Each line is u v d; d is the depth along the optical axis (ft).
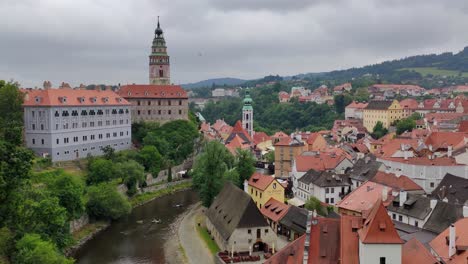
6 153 286.66
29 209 304.71
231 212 375.45
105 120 618.85
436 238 267.80
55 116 531.09
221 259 338.34
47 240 305.53
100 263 348.38
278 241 378.53
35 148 534.78
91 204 442.09
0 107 542.57
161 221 463.01
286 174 631.56
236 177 486.38
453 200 376.27
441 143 572.51
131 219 470.39
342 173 499.10
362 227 238.68
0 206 288.92
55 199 327.67
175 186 621.31
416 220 331.77
